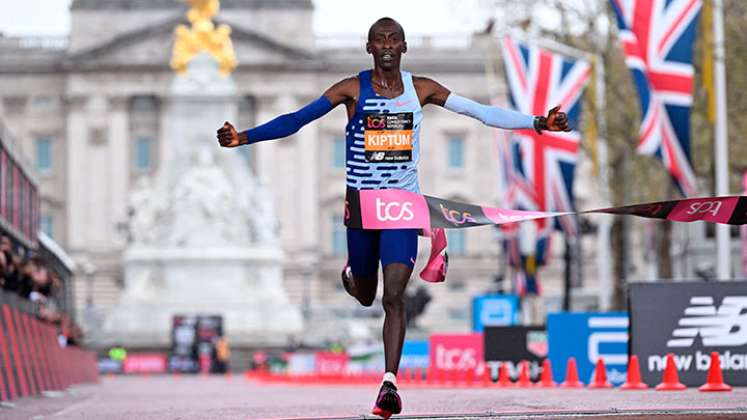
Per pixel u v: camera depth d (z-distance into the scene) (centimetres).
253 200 16125
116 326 15825
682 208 2067
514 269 9650
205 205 15888
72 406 3934
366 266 2086
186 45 16738
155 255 15850
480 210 2034
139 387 8025
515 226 8962
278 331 15738
